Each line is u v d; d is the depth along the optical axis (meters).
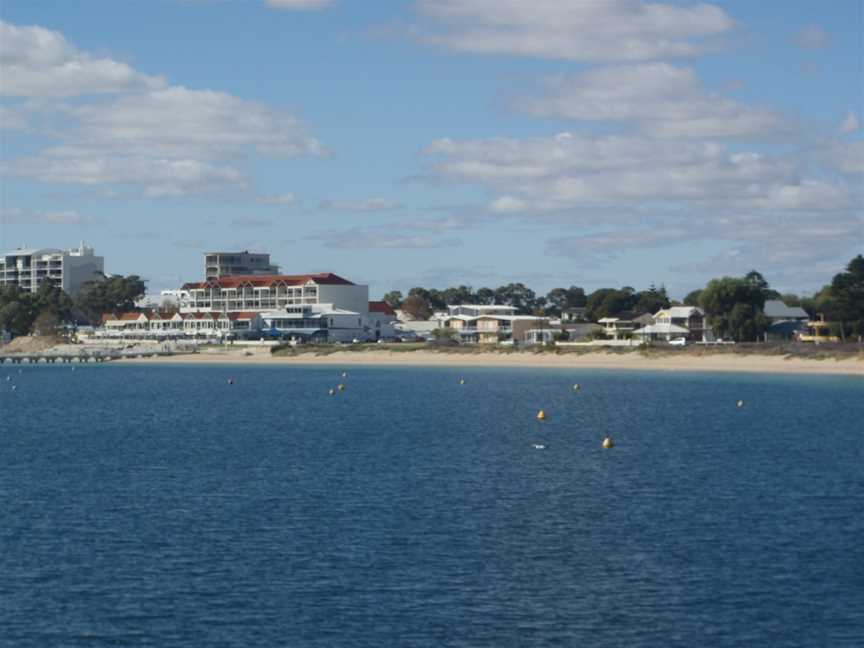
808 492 73.81
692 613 47.00
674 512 67.00
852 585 50.72
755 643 43.66
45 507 69.25
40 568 53.78
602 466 86.94
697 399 161.75
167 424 127.50
